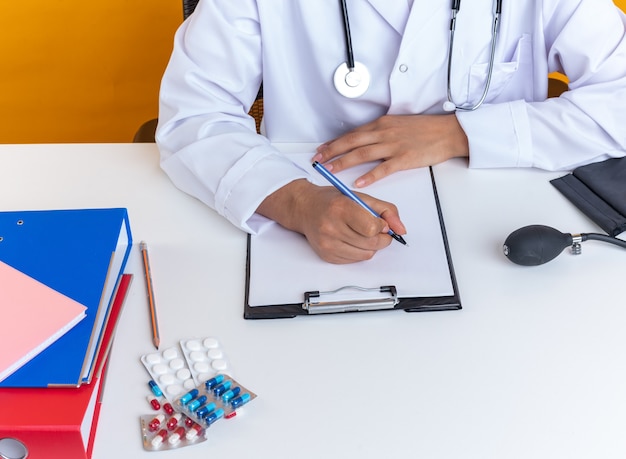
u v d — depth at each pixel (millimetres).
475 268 1038
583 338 932
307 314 976
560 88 1619
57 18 2326
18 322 888
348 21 1244
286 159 1197
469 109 1320
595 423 834
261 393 879
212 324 971
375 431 835
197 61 1288
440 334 943
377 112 1352
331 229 1033
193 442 830
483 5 1248
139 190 1207
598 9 1273
